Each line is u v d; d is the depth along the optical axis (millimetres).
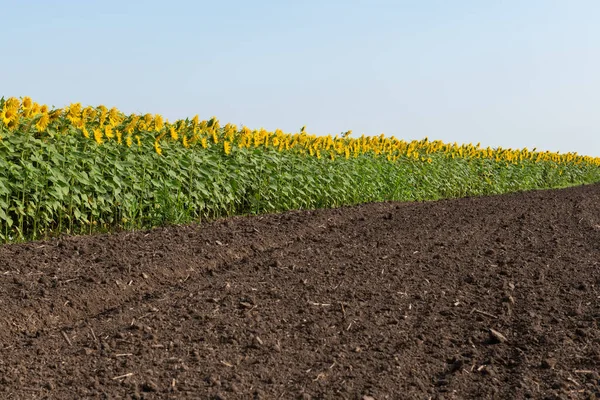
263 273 6605
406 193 16125
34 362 4469
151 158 9805
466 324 5262
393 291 6039
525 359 4598
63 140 8758
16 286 5926
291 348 4688
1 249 7117
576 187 22547
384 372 4320
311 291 5965
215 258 7340
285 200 12156
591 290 6176
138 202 9656
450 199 14625
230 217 10320
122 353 4590
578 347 4789
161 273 6625
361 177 14469
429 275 6582
